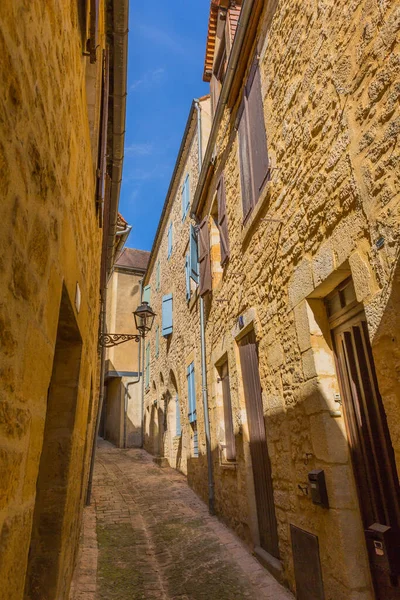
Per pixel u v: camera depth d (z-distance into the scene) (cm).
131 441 1567
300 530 305
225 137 589
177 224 1083
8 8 104
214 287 641
